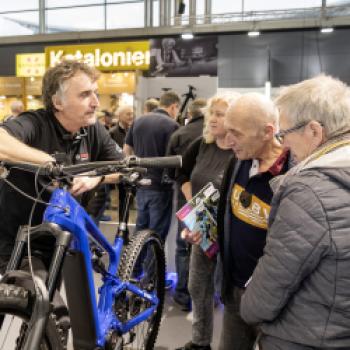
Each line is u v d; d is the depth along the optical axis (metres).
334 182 1.02
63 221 1.42
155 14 9.76
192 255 2.35
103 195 4.25
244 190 1.61
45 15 10.45
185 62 8.93
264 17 8.69
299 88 1.14
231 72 8.79
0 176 1.40
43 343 1.34
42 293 1.22
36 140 1.69
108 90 7.32
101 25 10.18
